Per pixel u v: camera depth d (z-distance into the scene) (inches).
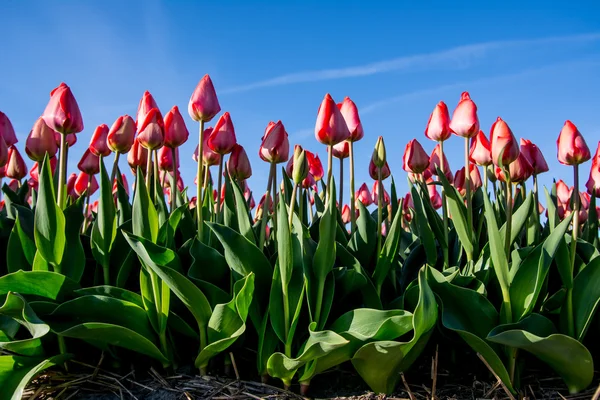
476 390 37.6
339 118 37.9
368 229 41.5
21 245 39.0
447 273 39.9
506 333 33.2
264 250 41.8
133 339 35.6
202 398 36.2
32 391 36.8
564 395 37.1
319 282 35.9
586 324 36.2
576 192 37.9
